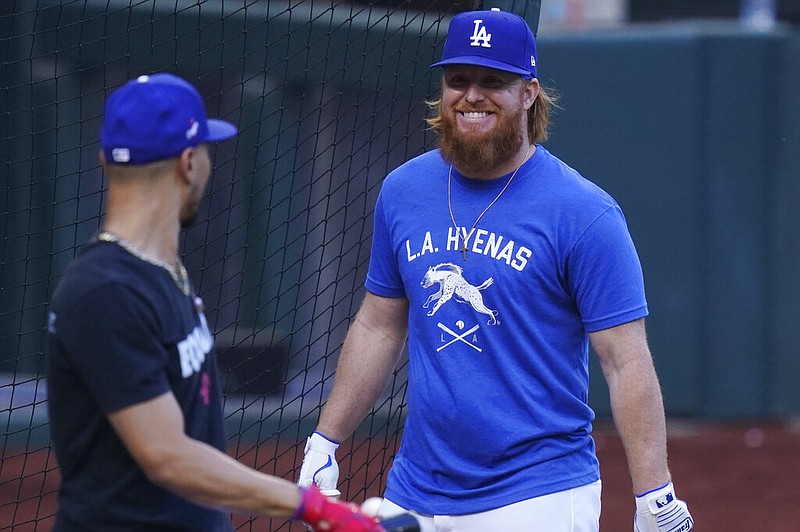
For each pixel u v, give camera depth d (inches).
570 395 520.7
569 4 2257.6
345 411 574.6
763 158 1614.2
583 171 1604.3
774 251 1631.4
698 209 1604.3
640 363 508.4
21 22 1384.1
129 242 382.6
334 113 1525.6
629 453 510.3
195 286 1508.4
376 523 394.3
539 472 512.7
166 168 385.7
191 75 1430.9
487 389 517.3
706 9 2239.2
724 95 1594.5
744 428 1637.6
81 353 367.2
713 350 1630.2
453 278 521.7
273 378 1435.8
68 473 393.7
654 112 1594.5
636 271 516.1
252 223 1512.1
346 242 1581.0
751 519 1229.1
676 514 506.6
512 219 518.6
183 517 394.3
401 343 581.6
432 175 546.3
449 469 522.3
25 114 1405.0
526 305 515.5
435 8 953.5
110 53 1406.3
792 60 1611.7
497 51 509.7
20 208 1412.4
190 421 393.1
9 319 1409.9
